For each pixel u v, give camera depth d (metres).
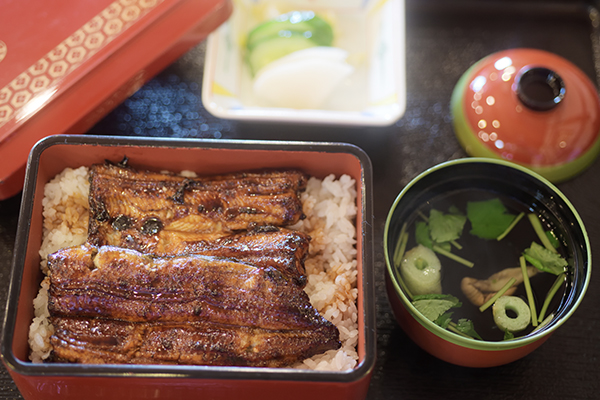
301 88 0.54
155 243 0.44
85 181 0.46
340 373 0.39
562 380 0.47
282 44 0.54
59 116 0.48
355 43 0.58
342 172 0.47
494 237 0.47
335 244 0.46
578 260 0.44
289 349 0.42
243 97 0.55
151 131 0.54
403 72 0.53
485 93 0.53
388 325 0.49
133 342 0.42
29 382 0.40
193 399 0.42
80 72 0.48
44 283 0.44
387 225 0.44
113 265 0.42
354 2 0.58
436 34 0.59
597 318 0.49
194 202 0.45
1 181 0.47
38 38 0.49
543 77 0.52
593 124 0.52
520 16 0.60
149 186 0.45
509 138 0.52
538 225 0.47
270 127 0.54
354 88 0.56
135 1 0.50
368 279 0.42
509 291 0.45
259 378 0.39
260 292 0.42
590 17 0.60
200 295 0.42
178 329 0.42
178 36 0.50
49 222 0.45
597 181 0.53
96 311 0.42
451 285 0.46
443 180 0.47
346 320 0.44
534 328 0.44
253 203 0.45
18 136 0.48
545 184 0.46
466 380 0.47
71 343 0.41
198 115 0.55
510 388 0.47
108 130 0.54
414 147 0.54
